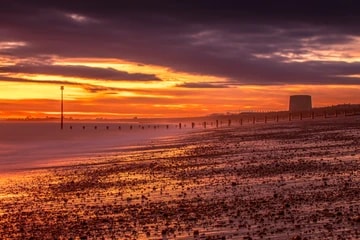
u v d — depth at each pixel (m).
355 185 24.25
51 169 49.31
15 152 78.06
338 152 41.78
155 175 37.03
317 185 25.28
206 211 20.89
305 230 16.08
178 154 57.53
